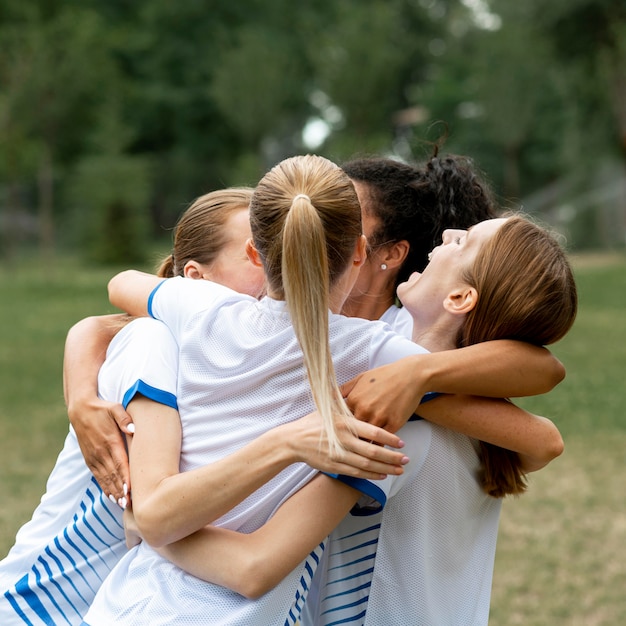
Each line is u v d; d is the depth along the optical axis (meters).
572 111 42.38
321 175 2.71
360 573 2.94
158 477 2.71
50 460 10.62
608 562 7.49
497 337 2.96
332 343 2.78
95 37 38.38
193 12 65.00
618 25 36.34
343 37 43.62
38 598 3.04
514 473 3.03
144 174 49.19
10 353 18.66
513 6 42.12
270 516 2.76
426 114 61.34
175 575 2.71
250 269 3.54
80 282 36.97
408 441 2.82
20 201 59.72
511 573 7.30
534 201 55.44
